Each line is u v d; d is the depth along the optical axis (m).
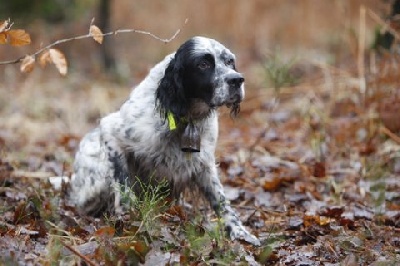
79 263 6.81
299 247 8.09
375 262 7.34
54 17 23.59
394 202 10.26
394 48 13.46
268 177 11.33
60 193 9.69
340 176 11.53
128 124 8.83
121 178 8.86
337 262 7.58
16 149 13.28
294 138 14.05
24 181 10.55
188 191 9.50
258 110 16.36
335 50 22.03
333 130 13.67
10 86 18.66
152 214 7.87
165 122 8.70
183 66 8.59
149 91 8.93
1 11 22.64
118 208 8.70
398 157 12.08
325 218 8.94
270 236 8.38
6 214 8.63
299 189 10.60
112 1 25.25
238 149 13.23
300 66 20.05
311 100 14.51
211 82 8.54
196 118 8.84
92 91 17.98
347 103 14.34
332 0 25.33
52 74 20.20
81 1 24.11
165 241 7.48
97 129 9.67
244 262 7.14
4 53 21.73
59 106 16.78
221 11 25.97
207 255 7.26
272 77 15.14
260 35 25.22
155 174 8.98
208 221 9.08
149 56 23.92
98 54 22.53
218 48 8.70
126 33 25.48
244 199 10.34
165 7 26.36
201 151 8.97
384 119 12.95
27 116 16.42
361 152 12.46
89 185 9.15
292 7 26.14
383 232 8.63
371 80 13.44
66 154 12.89
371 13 14.08
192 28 25.73
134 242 7.09
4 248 7.00
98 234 7.48
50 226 7.97
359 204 10.04
